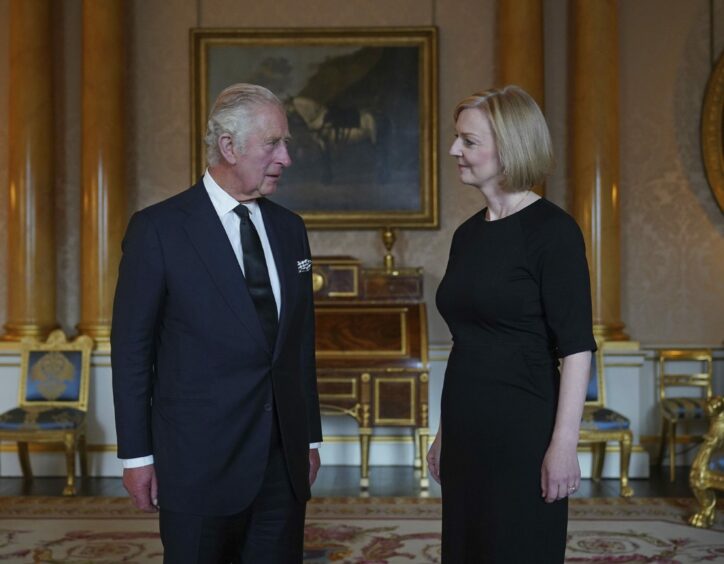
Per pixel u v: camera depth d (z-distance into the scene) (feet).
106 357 21.57
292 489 8.10
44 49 22.18
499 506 7.43
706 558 14.15
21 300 22.16
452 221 23.13
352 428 22.62
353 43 23.04
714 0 22.85
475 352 7.66
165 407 7.83
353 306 20.98
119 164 22.11
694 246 22.99
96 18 21.91
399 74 23.03
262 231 8.32
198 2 23.17
